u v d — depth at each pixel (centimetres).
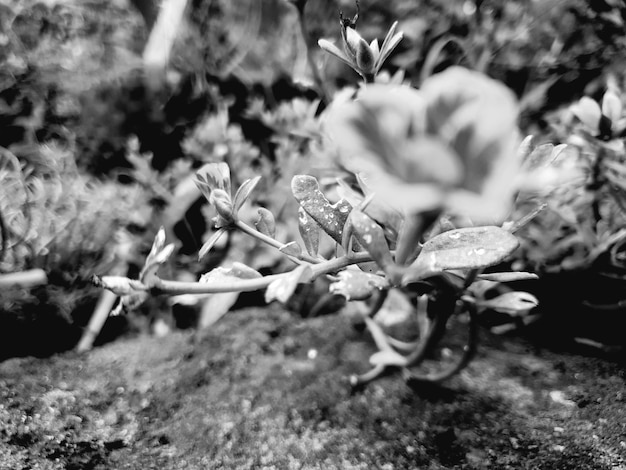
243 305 19
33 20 23
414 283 12
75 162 22
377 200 10
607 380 14
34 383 14
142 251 19
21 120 22
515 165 6
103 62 24
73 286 17
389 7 24
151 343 16
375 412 14
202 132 21
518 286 16
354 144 6
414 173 6
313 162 19
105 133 23
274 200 20
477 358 16
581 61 20
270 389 14
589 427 13
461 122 6
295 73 24
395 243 10
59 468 12
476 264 8
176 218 20
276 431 13
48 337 17
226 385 15
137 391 14
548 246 16
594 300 16
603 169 14
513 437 13
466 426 13
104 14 25
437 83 6
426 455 12
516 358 15
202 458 12
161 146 24
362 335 17
